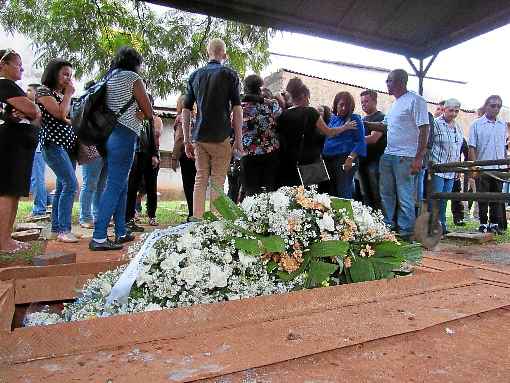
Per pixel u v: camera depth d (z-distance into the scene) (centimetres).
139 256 143
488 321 135
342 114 458
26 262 305
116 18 911
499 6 560
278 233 161
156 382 88
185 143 419
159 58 968
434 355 110
